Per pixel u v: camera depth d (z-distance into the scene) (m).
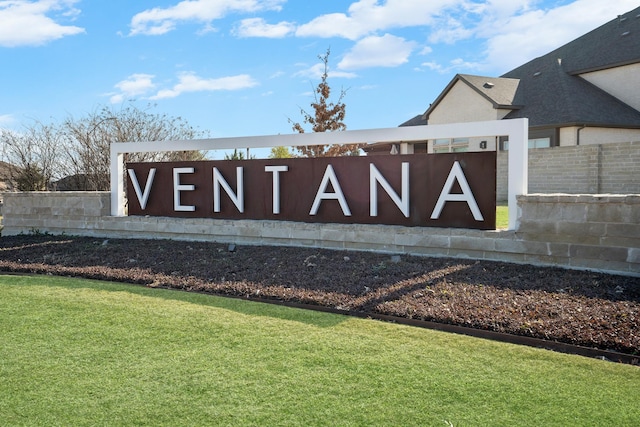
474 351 3.83
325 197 7.52
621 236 5.46
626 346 3.71
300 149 16.17
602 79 21.75
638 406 3.00
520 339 4.01
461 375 3.42
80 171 14.17
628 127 19.20
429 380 3.36
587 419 2.86
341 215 7.46
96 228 9.41
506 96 21.97
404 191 6.92
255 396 3.16
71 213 9.64
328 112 15.97
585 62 22.50
